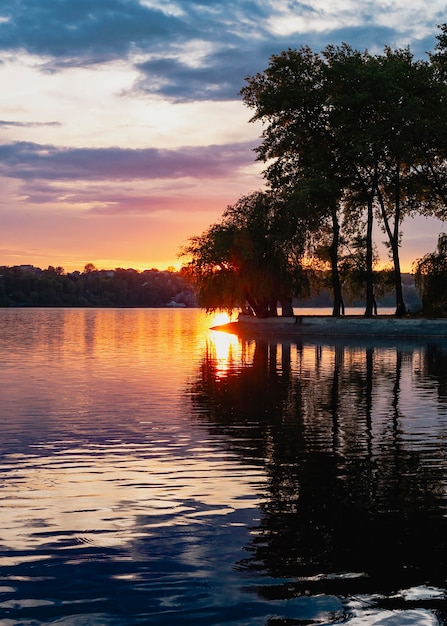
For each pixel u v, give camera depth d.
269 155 67.06
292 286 67.69
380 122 61.62
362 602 6.72
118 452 13.41
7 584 7.13
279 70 64.88
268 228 66.06
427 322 61.50
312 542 8.36
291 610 6.56
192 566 7.60
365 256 70.31
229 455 13.26
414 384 25.48
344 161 64.25
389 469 12.18
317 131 65.31
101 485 10.96
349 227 70.31
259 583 7.16
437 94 62.72
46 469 11.99
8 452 13.33
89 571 7.46
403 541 8.41
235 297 67.56
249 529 8.86
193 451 13.58
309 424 16.77
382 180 66.69
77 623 6.32
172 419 17.36
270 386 24.77
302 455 13.30
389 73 60.75
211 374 28.81
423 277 66.88
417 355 40.66
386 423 16.97
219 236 66.69
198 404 20.05
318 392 23.09
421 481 11.34
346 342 54.38
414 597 6.84
